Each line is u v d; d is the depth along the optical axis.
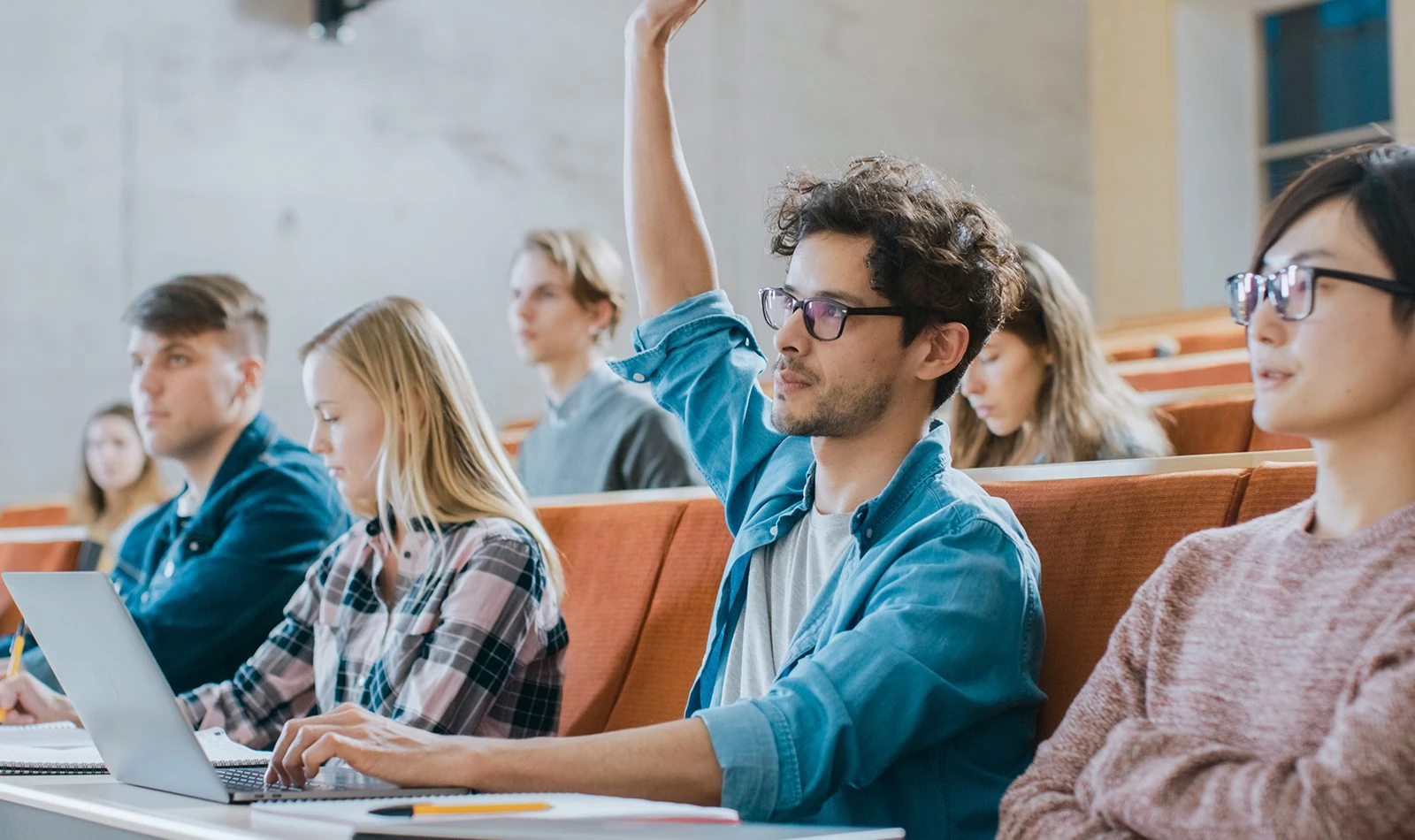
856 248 1.27
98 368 5.21
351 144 5.67
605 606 1.82
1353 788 0.80
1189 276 7.33
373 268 5.69
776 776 1.05
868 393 1.26
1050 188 7.46
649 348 1.59
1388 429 0.91
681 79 6.46
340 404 1.67
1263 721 0.91
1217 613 0.97
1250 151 7.29
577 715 1.76
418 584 1.59
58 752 1.38
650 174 1.65
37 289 5.12
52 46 5.17
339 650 1.66
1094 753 1.00
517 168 6.01
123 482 3.77
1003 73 7.36
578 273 3.18
